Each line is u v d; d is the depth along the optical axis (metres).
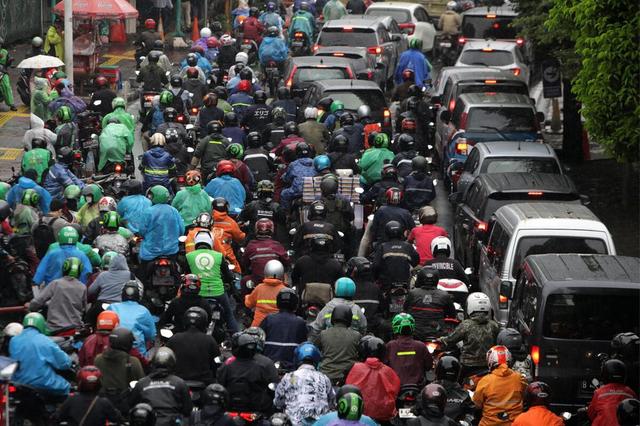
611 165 82.12
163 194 43.53
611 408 31.84
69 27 83.06
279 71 96.88
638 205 71.75
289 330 35.00
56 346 31.77
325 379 30.89
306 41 109.25
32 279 41.78
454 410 32.38
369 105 73.88
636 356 35.09
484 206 51.53
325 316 36.28
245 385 30.61
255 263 42.88
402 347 33.72
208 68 86.00
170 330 36.00
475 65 95.06
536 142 62.66
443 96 80.81
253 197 54.25
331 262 40.62
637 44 50.12
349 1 128.12
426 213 46.31
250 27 109.81
